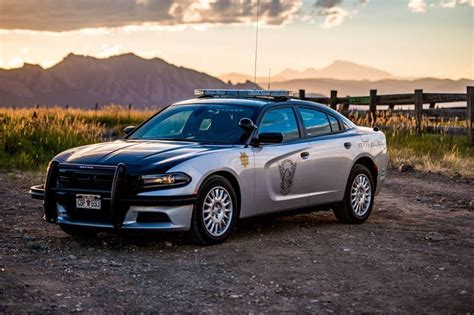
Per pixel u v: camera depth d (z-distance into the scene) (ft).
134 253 25.36
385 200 40.37
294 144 29.84
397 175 51.37
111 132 91.61
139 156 26.27
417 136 67.10
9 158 52.95
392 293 20.66
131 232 26.55
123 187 25.50
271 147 28.89
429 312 18.89
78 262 23.76
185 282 21.49
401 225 32.55
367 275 22.72
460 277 22.67
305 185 30.22
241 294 20.30
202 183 26.17
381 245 27.63
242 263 24.04
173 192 25.38
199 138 28.58
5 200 37.58
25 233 28.91
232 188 27.30
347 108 84.43
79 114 117.08
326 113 32.30
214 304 19.30
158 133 29.43
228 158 27.07
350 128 33.30
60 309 18.57
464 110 67.21
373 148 33.83
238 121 28.94
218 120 29.19
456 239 29.25
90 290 20.42
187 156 26.21
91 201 25.76
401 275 22.80
